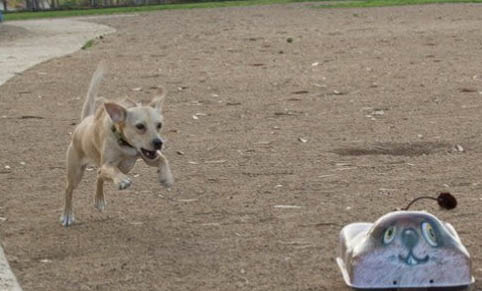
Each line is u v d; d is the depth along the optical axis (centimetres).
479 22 3628
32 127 1586
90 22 4881
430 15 4222
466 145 1341
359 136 1423
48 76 2317
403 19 4031
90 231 965
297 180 1155
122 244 916
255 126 1538
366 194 1079
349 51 2706
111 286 796
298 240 910
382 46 2816
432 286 706
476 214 985
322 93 1884
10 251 903
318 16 4569
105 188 1142
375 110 1655
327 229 945
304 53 2700
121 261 862
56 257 883
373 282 706
